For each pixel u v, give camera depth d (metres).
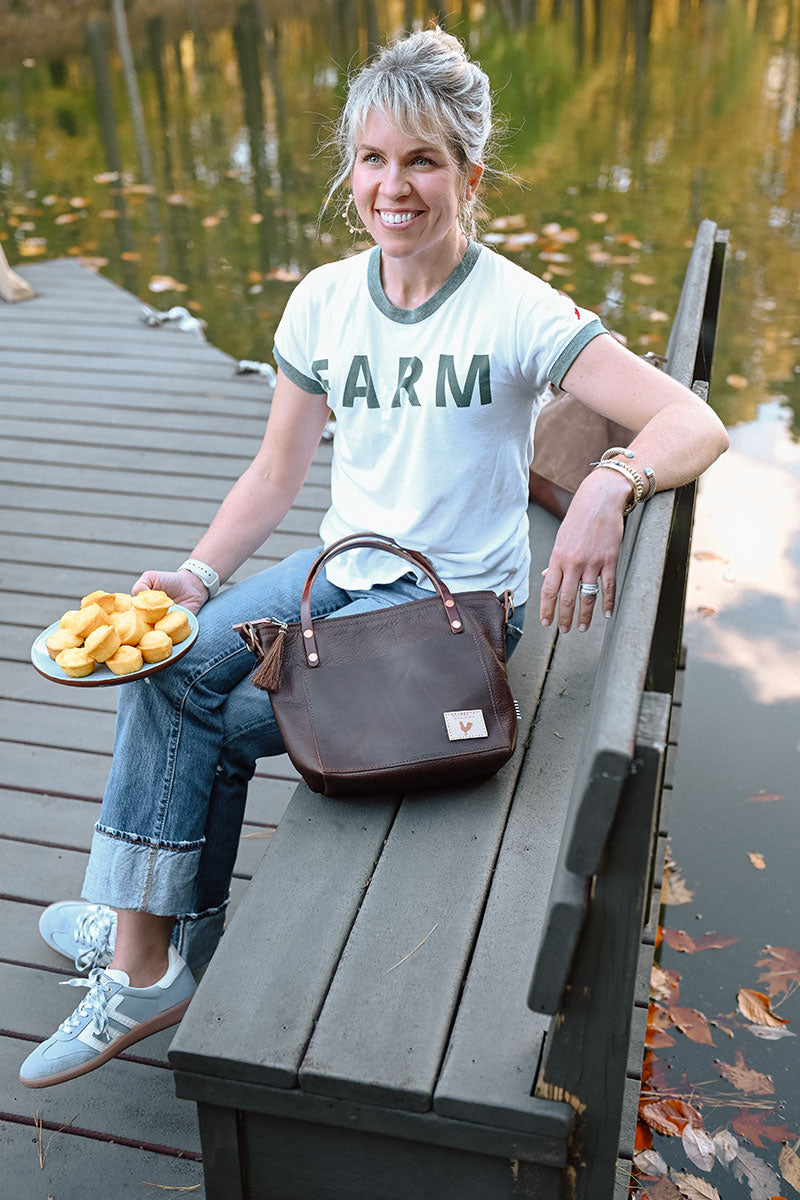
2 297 5.69
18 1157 1.91
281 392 2.18
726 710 3.33
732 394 5.19
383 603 2.04
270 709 1.96
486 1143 1.47
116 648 1.87
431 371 1.95
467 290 1.93
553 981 1.35
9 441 4.32
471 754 1.84
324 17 13.81
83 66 12.11
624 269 6.52
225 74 11.65
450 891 1.75
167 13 14.02
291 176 8.53
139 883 1.89
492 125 1.97
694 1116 2.21
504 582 2.11
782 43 12.31
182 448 4.24
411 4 14.15
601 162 8.59
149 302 6.33
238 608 2.04
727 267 6.62
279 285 6.54
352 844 1.85
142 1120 1.96
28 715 2.95
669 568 2.35
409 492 2.04
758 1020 2.41
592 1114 1.45
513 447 2.02
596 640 2.37
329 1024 1.55
